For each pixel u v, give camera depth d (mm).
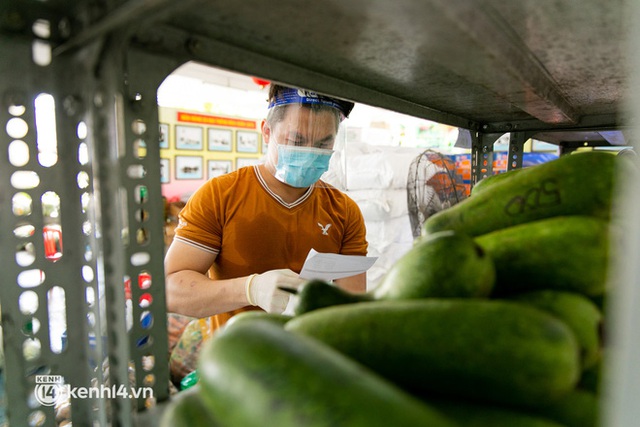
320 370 186
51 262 351
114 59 295
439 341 229
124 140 342
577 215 308
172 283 948
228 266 1044
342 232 1179
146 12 254
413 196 1767
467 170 1933
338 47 397
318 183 1178
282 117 953
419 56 421
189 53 370
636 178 161
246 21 336
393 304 254
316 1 289
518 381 217
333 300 307
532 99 579
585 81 563
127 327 335
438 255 271
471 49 359
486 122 902
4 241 328
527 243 292
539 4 320
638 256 151
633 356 153
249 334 215
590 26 363
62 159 344
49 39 319
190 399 271
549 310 264
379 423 163
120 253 311
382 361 238
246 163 2785
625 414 155
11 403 340
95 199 328
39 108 337
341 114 1018
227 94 2334
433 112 749
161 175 372
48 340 355
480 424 215
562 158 330
